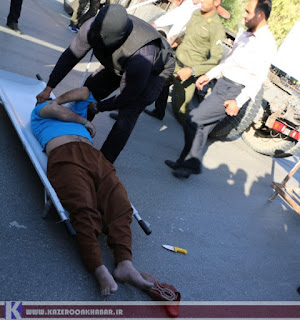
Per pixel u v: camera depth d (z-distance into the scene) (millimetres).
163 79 3383
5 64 5055
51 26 8359
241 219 4254
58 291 2252
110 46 2895
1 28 6387
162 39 3189
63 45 7215
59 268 2402
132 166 4219
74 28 8906
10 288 2133
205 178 4867
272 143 6586
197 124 4180
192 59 5188
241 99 4020
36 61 5645
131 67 2943
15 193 2846
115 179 2766
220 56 4832
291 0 13469
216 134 6254
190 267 3047
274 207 4926
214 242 3561
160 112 5828
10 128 3615
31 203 2818
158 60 3191
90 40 2973
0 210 2627
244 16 4094
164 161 4676
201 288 2863
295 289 3369
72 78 5719
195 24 5027
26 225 2604
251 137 6852
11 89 3686
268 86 6223
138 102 3326
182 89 5844
